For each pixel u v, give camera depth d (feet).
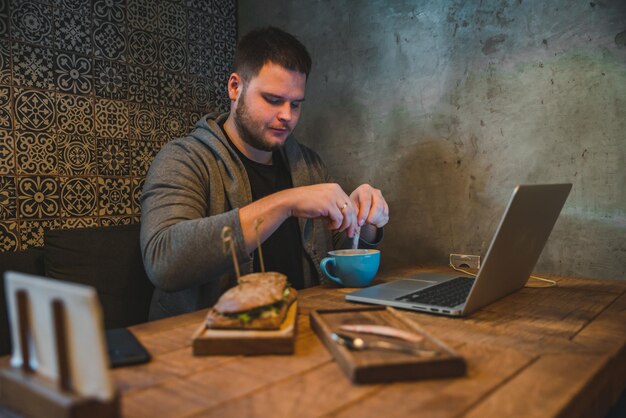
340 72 7.00
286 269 5.55
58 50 5.88
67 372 1.76
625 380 2.70
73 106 6.03
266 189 5.61
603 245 5.05
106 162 6.36
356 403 1.92
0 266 4.76
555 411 1.83
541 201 3.42
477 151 5.81
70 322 1.72
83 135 6.13
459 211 5.99
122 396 2.03
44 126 5.77
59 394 1.71
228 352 2.53
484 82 5.70
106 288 5.23
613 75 4.87
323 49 7.17
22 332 1.93
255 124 4.96
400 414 1.81
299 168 5.82
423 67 6.18
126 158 6.57
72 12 6.00
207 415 1.83
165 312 4.94
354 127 6.90
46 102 5.78
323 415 1.82
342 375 2.22
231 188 5.06
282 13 7.58
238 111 5.13
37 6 5.69
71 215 6.03
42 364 1.89
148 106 6.81
